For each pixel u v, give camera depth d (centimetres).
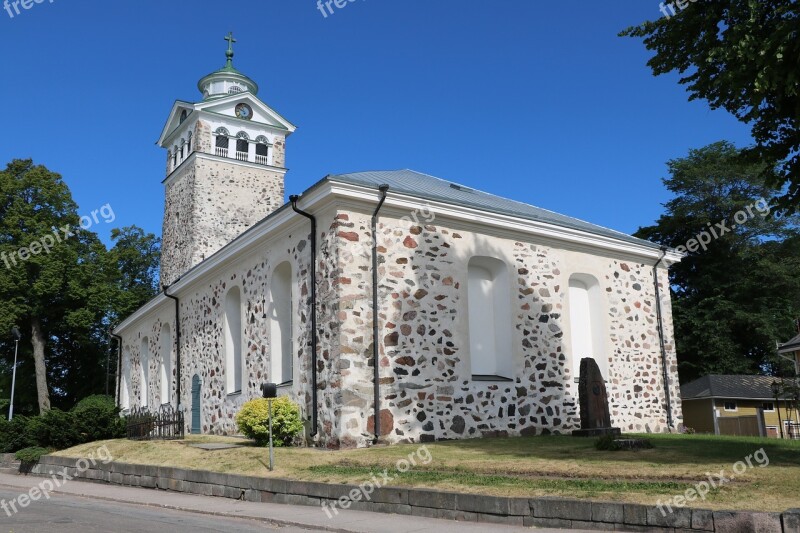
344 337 1452
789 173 1073
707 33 1058
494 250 1764
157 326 2794
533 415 1727
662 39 1112
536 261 1848
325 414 1474
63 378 4447
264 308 1825
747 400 3297
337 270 1484
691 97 1106
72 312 3800
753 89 968
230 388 2038
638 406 2011
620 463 1063
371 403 1462
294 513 1022
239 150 3519
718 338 3612
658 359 2103
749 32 952
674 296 3972
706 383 3312
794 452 1168
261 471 1260
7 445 2277
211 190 3319
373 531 857
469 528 859
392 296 1542
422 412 1528
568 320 1870
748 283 3684
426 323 1583
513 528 850
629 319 2059
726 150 3956
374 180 1773
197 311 2334
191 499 1244
